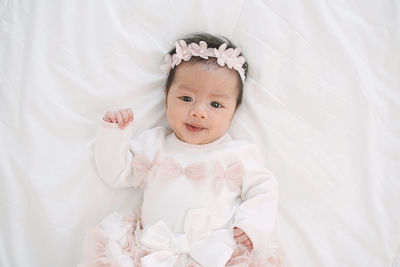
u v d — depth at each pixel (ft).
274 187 4.31
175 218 4.12
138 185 4.41
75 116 4.42
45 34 4.47
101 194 4.39
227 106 4.30
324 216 4.40
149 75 4.62
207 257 3.82
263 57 4.59
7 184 4.17
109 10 4.59
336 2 4.65
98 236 3.98
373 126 4.45
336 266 4.25
